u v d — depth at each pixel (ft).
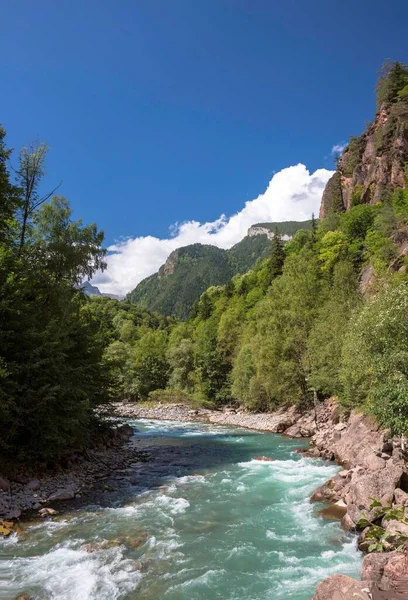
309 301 177.88
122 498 59.72
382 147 290.97
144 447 108.27
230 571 36.68
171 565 37.91
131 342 433.07
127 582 34.60
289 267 220.43
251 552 40.78
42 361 64.08
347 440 85.20
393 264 159.94
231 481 70.03
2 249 70.64
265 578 35.32
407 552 25.73
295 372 152.87
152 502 57.62
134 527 47.60
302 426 132.57
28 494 57.77
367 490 47.11
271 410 181.16
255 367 184.24
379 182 276.00
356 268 222.07
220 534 45.70
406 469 49.85
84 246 103.60
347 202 335.47
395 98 312.29
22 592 32.65
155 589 33.50
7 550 40.57
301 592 32.71
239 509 54.80
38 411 65.26
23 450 66.18
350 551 40.63
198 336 326.03
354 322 76.95
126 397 278.26
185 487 66.18
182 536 44.98
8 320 65.10
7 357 64.34
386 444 64.28
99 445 97.76
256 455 95.55
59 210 102.89
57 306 87.25
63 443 69.67
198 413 212.43
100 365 97.30
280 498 60.03
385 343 58.90
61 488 62.18
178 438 125.59
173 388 288.10
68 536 44.50
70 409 70.18
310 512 53.31
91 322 108.78
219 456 94.68
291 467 80.53
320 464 82.48
